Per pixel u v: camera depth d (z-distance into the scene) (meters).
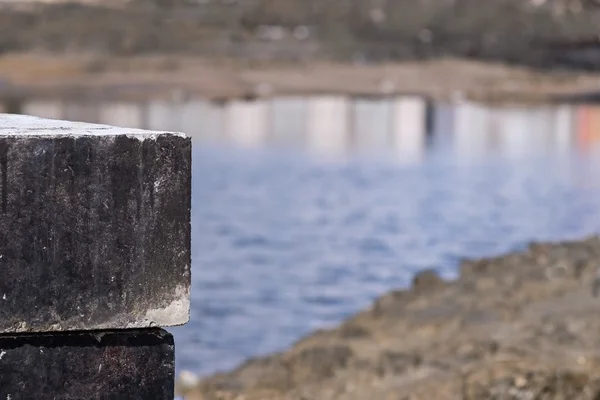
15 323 3.37
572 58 110.88
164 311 3.50
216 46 109.69
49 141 3.36
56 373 3.45
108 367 3.49
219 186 51.81
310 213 40.19
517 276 12.80
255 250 29.41
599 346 9.31
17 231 3.35
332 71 111.12
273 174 59.31
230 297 21.06
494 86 110.69
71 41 104.56
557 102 109.94
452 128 104.00
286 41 111.06
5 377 3.40
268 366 10.37
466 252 29.61
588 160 73.19
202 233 33.66
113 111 99.69
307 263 26.61
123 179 3.43
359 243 31.11
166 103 101.69
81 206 3.39
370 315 12.05
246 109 104.44
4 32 103.25
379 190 50.38
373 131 99.62
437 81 110.62
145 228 3.46
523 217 39.59
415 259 27.62
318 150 80.00
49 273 3.39
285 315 19.14
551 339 9.70
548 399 7.72
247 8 111.75
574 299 11.34
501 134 100.50
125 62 105.06
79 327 3.43
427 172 61.88
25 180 3.35
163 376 3.54
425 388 8.47
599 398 7.72
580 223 38.34
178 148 3.47
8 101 95.12
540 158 75.12
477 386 7.89
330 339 11.11
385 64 111.06
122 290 3.45
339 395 8.89
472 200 45.88
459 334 10.46
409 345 10.45
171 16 109.94
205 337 16.66
